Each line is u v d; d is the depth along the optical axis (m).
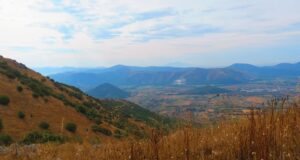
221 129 5.61
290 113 4.83
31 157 7.62
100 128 49.41
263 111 4.77
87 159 5.93
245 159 4.18
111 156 5.27
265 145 4.00
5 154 8.57
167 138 5.10
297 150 3.87
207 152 4.83
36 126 49.34
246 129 4.68
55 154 7.45
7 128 44.78
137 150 4.76
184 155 4.51
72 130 48.22
